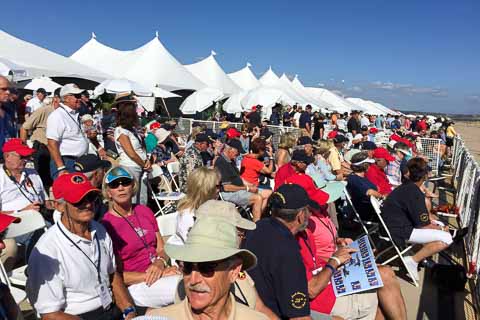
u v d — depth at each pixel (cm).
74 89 568
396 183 916
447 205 943
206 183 391
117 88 1541
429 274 576
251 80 3081
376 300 368
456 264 575
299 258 293
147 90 1759
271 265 290
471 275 563
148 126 1116
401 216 543
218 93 2114
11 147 465
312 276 359
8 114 532
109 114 1231
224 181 666
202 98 2080
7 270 398
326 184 623
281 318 291
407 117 3875
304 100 3052
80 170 443
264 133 1441
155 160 867
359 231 746
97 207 402
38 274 278
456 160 1534
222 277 201
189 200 392
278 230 300
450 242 527
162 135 1000
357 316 363
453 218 919
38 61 1479
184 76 2194
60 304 282
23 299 353
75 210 282
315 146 1064
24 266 411
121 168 375
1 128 515
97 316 300
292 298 285
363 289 360
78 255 288
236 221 244
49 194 688
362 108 3650
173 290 348
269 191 698
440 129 2070
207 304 200
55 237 285
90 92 1819
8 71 1025
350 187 666
